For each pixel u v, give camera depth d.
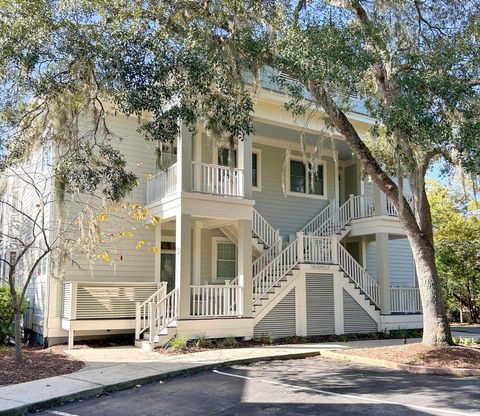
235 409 6.54
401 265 20.23
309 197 18.19
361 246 19.23
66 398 7.14
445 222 23.33
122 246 14.37
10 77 8.71
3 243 17.91
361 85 10.85
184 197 12.72
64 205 11.55
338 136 16.22
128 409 6.65
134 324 13.12
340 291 15.10
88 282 12.75
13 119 9.74
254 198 16.94
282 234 17.33
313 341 13.77
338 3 10.08
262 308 13.66
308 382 8.35
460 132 9.17
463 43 9.54
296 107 10.66
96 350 11.86
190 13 9.62
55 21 8.34
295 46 8.71
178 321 12.29
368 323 15.48
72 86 9.03
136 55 8.30
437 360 9.80
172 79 8.99
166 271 15.32
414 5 10.85
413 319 16.20
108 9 8.82
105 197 11.83
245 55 9.60
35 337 14.26
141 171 14.98
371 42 9.41
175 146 15.36
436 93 8.91
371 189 18.97
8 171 13.27
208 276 15.77
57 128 10.08
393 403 6.80
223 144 11.28
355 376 8.92
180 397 7.29
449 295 24.77
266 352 11.31
